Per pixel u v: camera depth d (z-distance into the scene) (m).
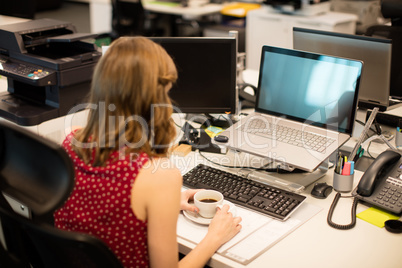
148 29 5.62
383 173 1.61
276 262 1.29
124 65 1.09
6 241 1.16
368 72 2.00
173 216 1.13
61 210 1.20
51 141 0.90
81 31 6.99
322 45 2.10
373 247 1.36
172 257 1.15
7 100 2.25
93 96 1.14
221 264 1.29
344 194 1.64
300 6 4.39
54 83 2.11
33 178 0.96
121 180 1.11
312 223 1.47
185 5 5.27
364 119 2.20
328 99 1.75
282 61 1.84
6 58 2.25
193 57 1.98
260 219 1.48
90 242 0.94
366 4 4.55
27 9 3.52
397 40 2.61
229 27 5.10
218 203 1.45
